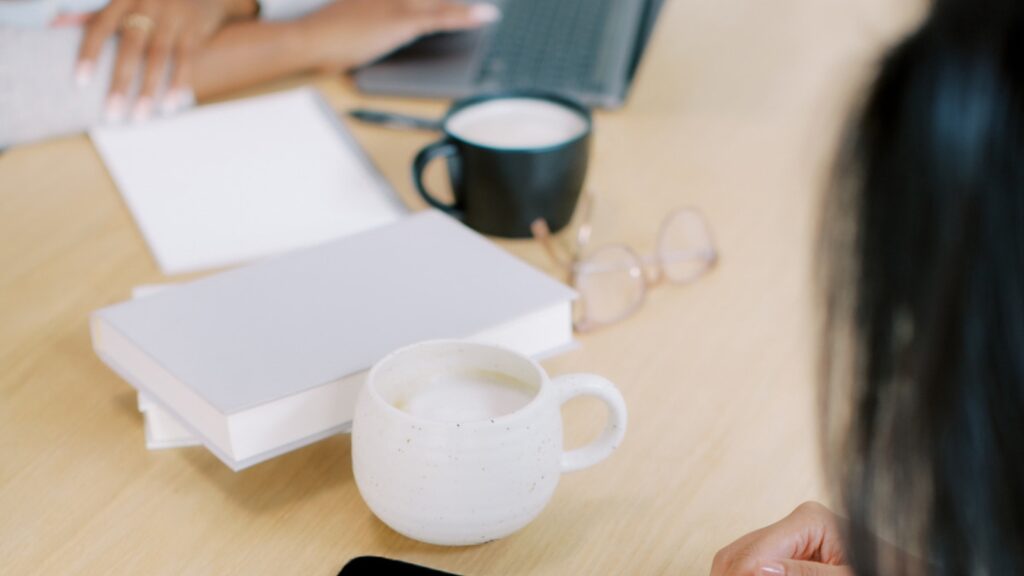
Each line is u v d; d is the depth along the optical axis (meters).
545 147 0.90
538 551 0.62
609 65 1.28
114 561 0.61
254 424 0.63
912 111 0.22
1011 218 0.22
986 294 0.22
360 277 0.77
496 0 1.44
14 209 1.00
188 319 0.71
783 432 0.72
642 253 0.94
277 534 0.63
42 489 0.67
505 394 0.62
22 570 0.60
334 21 1.30
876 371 0.24
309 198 1.00
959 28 0.22
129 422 0.73
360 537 0.63
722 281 0.90
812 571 0.55
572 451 0.65
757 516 0.65
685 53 1.40
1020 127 0.22
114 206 1.01
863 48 0.25
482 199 0.93
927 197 0.22
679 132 1.18
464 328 0.70
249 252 0.92
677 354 0.81
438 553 0.62
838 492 0.28
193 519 0.64
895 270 0.23
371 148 1.12
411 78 1.26
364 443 0.59
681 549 0.62
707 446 0.71
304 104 1.18
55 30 1.17
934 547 0.25
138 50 1.19
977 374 0.22
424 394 0.62
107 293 0.88
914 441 0.24
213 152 1.08
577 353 0.80
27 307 0.86
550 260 0.93
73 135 1.15
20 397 0.75
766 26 1.49
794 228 0.98
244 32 1.28
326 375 0.65
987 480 0.23
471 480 0.57
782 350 0.81
